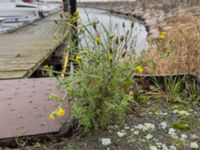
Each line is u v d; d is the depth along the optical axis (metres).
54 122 1.18
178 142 0.99
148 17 10.45
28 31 7.02
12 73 2.56
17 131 1.11
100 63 1.06
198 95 1.40
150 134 1.05
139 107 1.30
